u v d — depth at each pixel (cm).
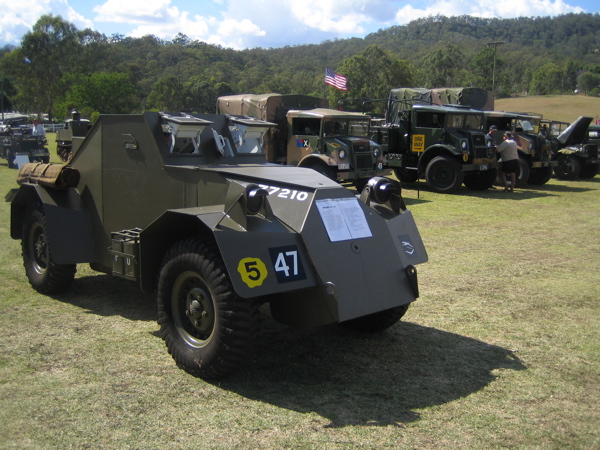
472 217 1092
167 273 386
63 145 1203
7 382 369
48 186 530
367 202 445
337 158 1274
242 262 344
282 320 388
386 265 408
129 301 544
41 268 561
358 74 6644
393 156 1566
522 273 686
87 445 298
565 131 1838
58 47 7194
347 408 346
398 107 1838
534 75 12588
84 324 479
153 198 470
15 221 581
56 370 389
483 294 600
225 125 520
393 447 303
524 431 325
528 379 396
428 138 1486
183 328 390
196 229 399
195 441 304
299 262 367
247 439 307
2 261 685
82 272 648
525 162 1578
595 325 510
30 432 310
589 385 389
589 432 326
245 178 430
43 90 7288
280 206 398
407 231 445
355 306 378
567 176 1808
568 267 718
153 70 12394
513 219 1076
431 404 355
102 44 7969
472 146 1427
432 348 449
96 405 341
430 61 9300
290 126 1358
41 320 487
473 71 9162
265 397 357
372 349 443
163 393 358
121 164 492
